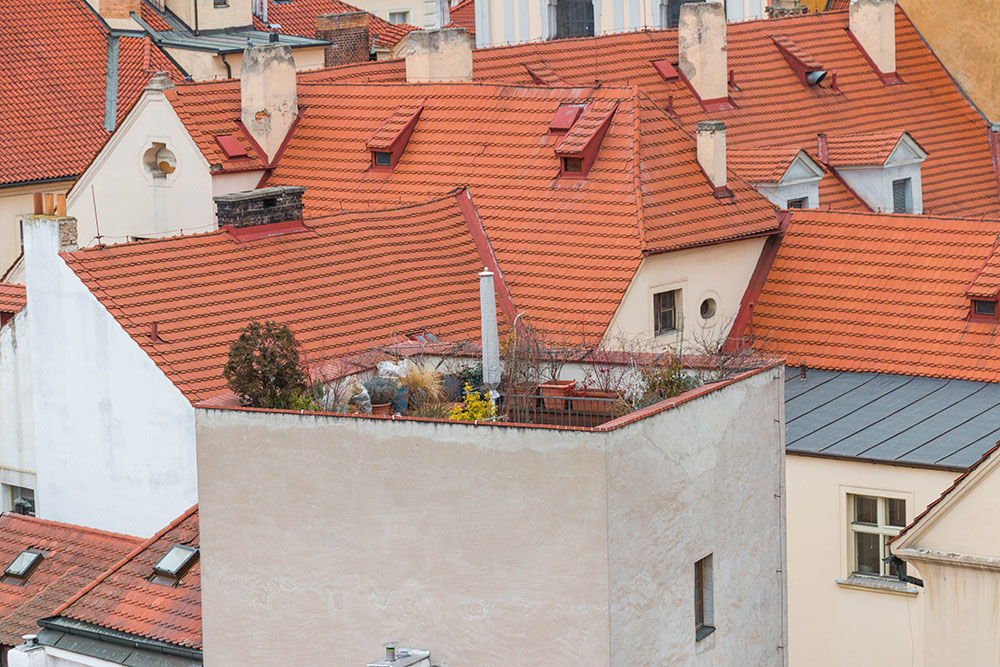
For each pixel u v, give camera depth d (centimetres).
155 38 11838
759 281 7375
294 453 4547
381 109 8100
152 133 8250
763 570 4909
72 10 11412
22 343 6450
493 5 11962
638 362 4978
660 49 9188
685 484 4500
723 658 4728
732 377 4769
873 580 6303
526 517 4266
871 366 6988
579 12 11775
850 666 6369
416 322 6675
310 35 13850
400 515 4428
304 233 6825
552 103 7544
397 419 4397
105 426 6191
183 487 5991
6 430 6581
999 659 5009
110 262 6278
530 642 4306
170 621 5162
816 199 8575
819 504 6350
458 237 7194
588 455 4172
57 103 10869
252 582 4656
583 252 6950
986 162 9694
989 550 5000
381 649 4500
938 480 6097
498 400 4856
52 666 5275
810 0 12300
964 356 6869
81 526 6150
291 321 6406
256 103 8231
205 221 8125
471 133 7700
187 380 5975
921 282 7131
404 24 14288
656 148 7206
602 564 4191
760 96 9194
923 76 9862
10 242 10450
